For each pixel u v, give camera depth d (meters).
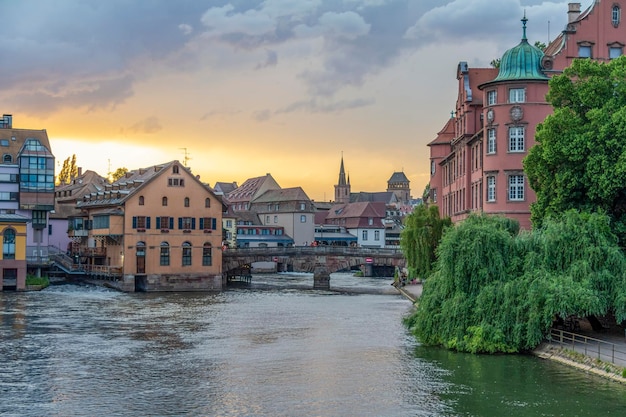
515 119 73.75
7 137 119.06
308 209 191.12
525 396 41.28
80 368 49.47
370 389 43.50
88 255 121.38
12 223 104.25
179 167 114.19
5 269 104.31
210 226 115.81
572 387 42.91
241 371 48.66
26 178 114.81
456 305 52.91
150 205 112.25
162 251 112.75
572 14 88.25
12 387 44.16
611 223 54.19
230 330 66.81
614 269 49.97
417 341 59.72
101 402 40.97
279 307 87.50
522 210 73.38
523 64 74.75
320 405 40.38
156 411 39.28
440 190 112.50
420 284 118.31
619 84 56.22
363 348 56.66
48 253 118.25
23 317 74.94
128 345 58.41
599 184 53.38
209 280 115.50
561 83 58.16
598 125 54.47
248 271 139.25
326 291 114.31
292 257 123.00
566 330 54.47
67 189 164.50
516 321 50.81
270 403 40.81
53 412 39.03
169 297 100.75
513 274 52.34
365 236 199.62
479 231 53.44
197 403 40.81
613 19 76.38
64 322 71.38
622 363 44.84
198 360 52.31
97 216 116.94
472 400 40.78
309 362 51.34
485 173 75.88
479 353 51.97
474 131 89.00
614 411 38.34
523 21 77.38
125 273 110.12
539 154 59.03
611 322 56.69
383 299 99.31
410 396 41.88
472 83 91.19
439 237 86.88
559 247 51.22
